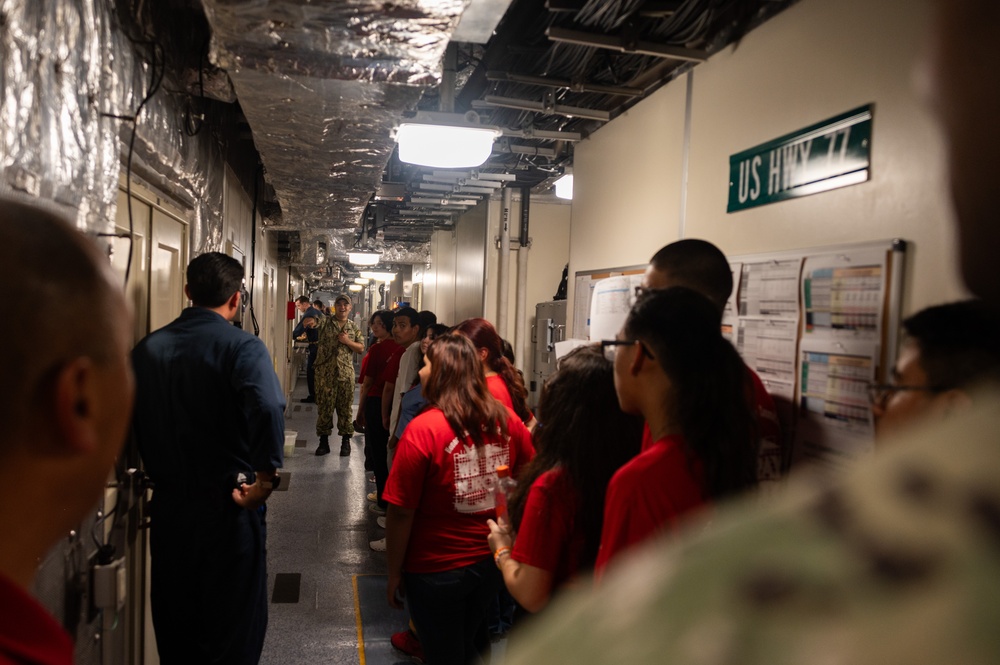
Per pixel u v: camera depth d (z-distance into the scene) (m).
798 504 0.14
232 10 1.72
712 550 0.14
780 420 1.89
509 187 5.97
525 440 2.31
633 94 2.82
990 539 0.10
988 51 0.20
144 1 1.91
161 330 2.12
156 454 2.05
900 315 1.51
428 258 11.77
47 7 1.23
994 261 0.21
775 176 1.97
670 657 0.13
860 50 1.65
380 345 4.95
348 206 5.03
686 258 1.71
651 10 2.21
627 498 1.12
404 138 2.86
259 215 6.19
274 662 2.81
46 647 0.46
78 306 0.57
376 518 4.71
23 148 1.12
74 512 0.58
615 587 0.16
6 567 0.52
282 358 9.73
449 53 3.04
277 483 2.16
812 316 1.79
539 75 2.86
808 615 0.11
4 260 0.54
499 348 2.86
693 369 1.16
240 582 2.12
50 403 0.54
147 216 2.34
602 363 1.58
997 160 0.20
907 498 0.12
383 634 3.07
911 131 1.50
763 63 2.04
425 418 2.12
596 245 3.34
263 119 2.72
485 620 2.36
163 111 2.19
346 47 1.95
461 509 2.12
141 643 2.35
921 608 0.10
